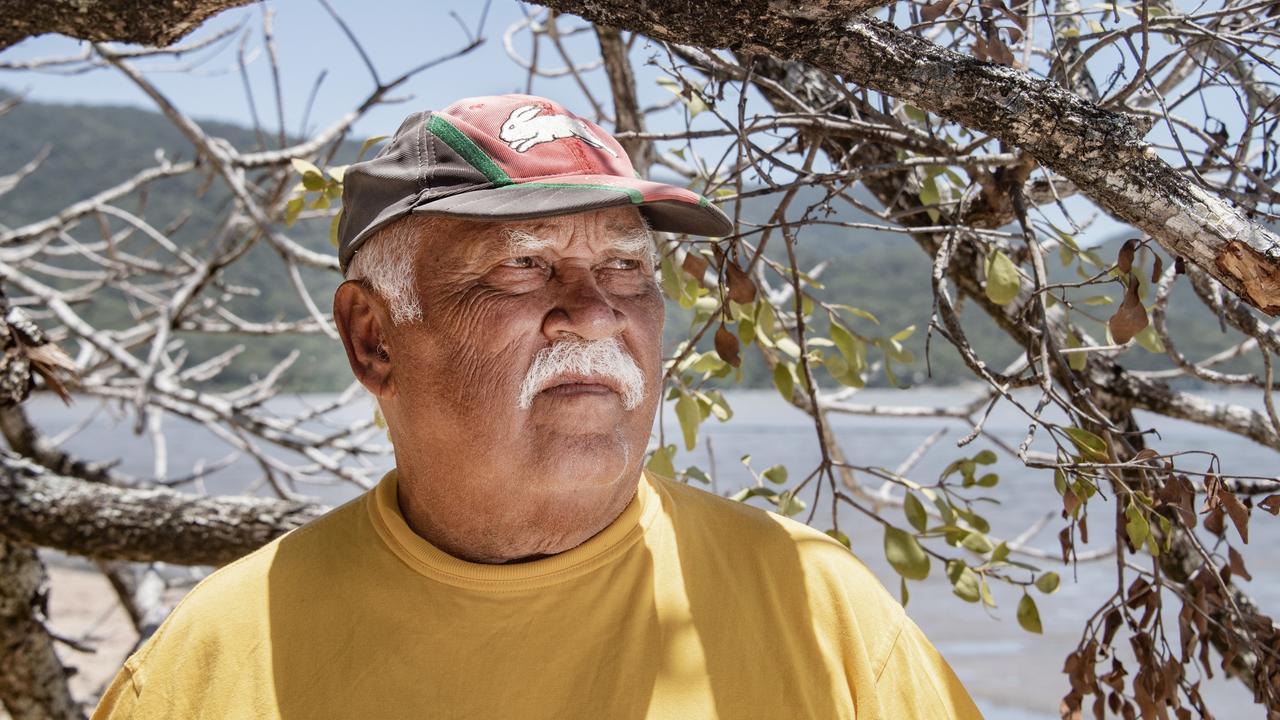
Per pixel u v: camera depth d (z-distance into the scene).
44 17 1.79
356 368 1.56
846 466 2.15
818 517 14.27
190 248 5.15
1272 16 2.04
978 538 2.03
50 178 128.12
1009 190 2.00
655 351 1.47
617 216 1.45
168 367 4.54
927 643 1.54
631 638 1.40
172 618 1.50
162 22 1.80
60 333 4.03
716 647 1.41
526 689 1.37
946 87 1.39
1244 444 31.97
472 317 1.39
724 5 1.37
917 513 2.07
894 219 2.13
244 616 1.46
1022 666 12.79
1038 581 1.99
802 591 1.48
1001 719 11.02
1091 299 1.89
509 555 1.45
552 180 1.39
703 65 2.27
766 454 32.75
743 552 1.52
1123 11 1.93
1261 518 22.39
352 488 20.22
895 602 1.54
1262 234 1.35
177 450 38.88
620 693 1.37
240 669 1.42
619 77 2.83
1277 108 1.97
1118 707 1.86
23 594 3.46
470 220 1.33
